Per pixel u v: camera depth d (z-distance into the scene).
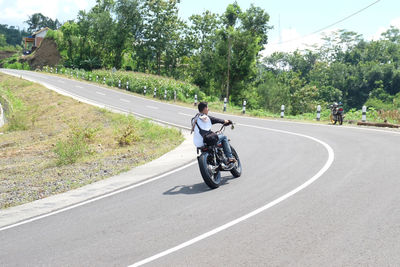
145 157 12.09
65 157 13.02
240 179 7.88
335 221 5.04
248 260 4.05
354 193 6.24
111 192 7.82
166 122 20.86
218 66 56.56
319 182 7.07
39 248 4.98
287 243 4.43
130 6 91.38
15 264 4.50
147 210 6.23
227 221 5.33
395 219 4.98
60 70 77.06
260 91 66.00
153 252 4.46
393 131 14.62
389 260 3.86
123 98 38.06
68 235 5.39
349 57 124.38
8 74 63.66
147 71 98.38
